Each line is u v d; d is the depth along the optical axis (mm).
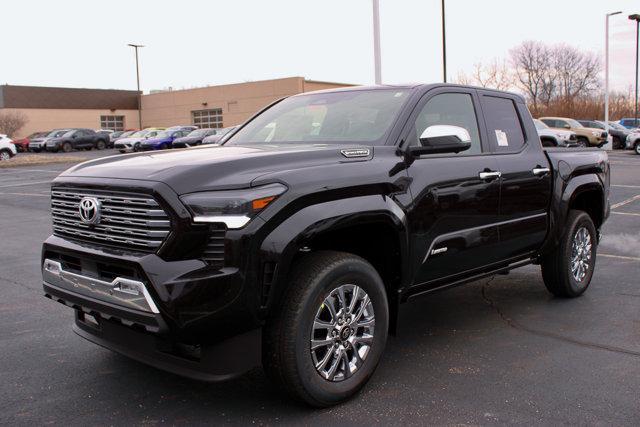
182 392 3828
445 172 4238
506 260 4988
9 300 6059
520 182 4910
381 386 3889
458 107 4730
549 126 30453
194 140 36750
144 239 3217
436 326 5109
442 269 4301
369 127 4246
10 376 4102
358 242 4016
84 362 4359
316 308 3408
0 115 54125
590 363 4254
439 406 3596
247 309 3152
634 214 11328
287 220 3271
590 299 5879
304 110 4859
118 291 3256
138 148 39844
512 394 3752
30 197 15977
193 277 3072
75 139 44781
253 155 3523
